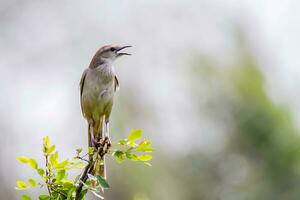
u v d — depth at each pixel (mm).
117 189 16062
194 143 16031
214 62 16812
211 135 15914
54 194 7406
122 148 7566
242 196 14953
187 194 15750
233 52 16984
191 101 16531
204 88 16328
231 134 15633
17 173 19406
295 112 15773
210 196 15391
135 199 12000
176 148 16328
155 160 16141
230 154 15531
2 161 19500
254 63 16672
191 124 16328
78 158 7484
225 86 16156
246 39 17312
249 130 15398
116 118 16406
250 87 15922
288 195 14648
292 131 15219
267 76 16359
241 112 15633
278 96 15953
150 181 16000
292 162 14930
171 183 15945
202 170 15711
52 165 7328
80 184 7375
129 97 16984
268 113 15422
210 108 16094
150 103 16953
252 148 15375
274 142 15117
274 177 14859
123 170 16062
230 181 15328
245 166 15305
